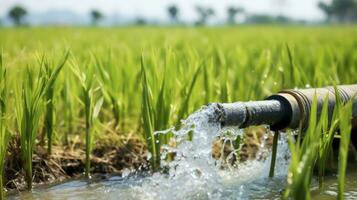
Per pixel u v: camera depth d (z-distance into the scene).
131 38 8.12
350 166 2.85
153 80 2.86
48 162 2.80
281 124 2.58
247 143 3.12
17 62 3.45
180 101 3.08
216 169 2.55
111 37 8.07
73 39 7.37
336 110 2.41
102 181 2.72
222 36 8.84
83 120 3.21
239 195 2.46
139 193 2.53
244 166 2.85
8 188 2.62
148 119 2.78
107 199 2.47
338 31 12.11
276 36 8.65
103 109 3.32
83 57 4.24
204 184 2.55
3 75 2.63
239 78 3.45
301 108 2.55
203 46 5.80
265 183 2.60
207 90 3.15
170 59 2.97
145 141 3.02
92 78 2.85
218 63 4.24
